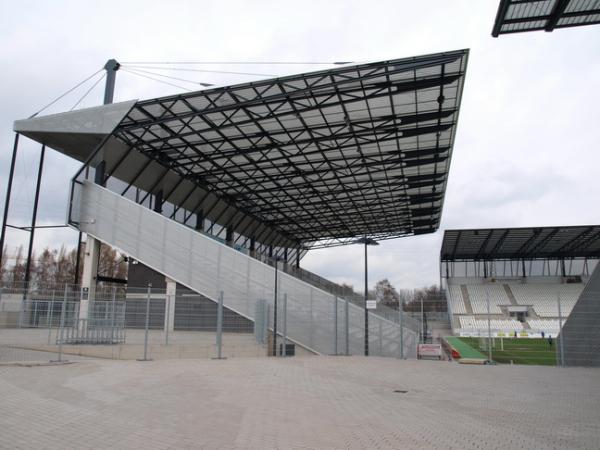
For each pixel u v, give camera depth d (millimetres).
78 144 29719
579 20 12680
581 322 18453
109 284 33531
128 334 19328
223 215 47438
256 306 21906
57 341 18531
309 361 18953
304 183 41344
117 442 6457
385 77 24000
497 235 61188
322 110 27375
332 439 6785
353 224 59562
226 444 6453
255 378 13500
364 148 33812
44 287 18516
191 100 25734
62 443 6367
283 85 24406
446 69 23531
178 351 19500
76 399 9531
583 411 9141
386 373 15375
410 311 27828
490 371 16344
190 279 27094
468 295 69875
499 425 7824
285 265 37750
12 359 16516
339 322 23531
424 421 8094
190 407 9047
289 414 8578
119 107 26750
